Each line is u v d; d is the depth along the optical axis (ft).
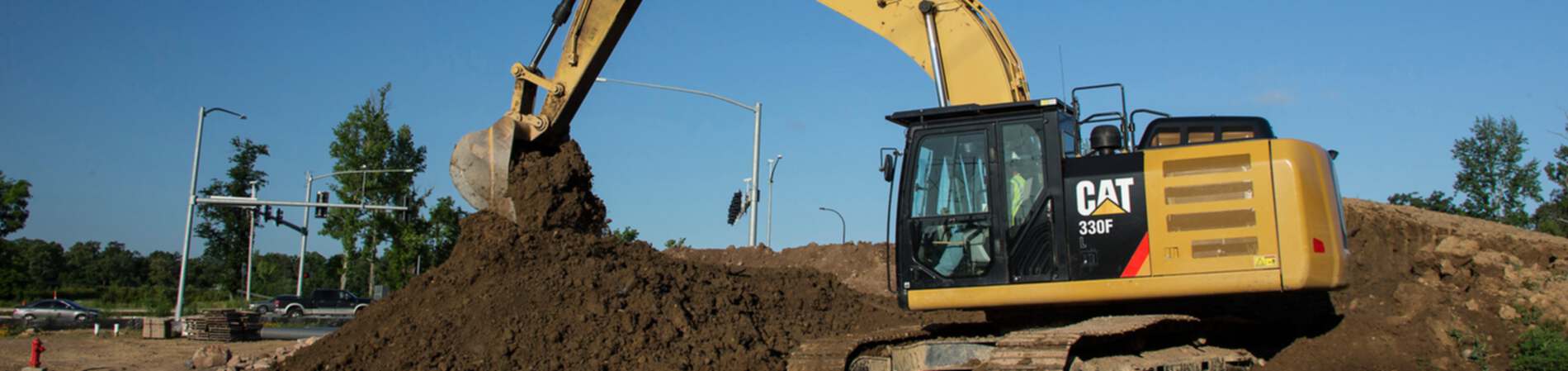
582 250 42.88
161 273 285.84
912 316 47.83
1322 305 42.78
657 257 46.39
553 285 40.88
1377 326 41.42
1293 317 42.32
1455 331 40.73
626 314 39.52
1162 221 31.24
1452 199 89.56
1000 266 32.32
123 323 116.06
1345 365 39.65
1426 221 48.44
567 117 43.39
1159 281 30.96
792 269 52.90
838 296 50.57
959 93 39.24
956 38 39.50
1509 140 91.56
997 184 32.76
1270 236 30.45
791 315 45.11
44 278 288.71
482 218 43.75
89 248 331.77
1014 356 27.40
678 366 36.60
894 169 34.42
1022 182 32.63
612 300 40.37
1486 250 44.65
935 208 33.45
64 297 215.72
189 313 135.03
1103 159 32.19
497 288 41.01
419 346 38.68
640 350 37.68
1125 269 31.24
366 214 150.00
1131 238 31.35
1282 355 40.96
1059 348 27.55
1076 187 32.07
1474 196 91.56
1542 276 42.70
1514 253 44.93
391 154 155.63
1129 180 31.68
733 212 100.32
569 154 43.80
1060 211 32.07
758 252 77.77
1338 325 42.01
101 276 304.30
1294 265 30.14
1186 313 33.71
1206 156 31.45
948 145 33.76
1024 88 38.75
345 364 38.81
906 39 40.73
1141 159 31.86
